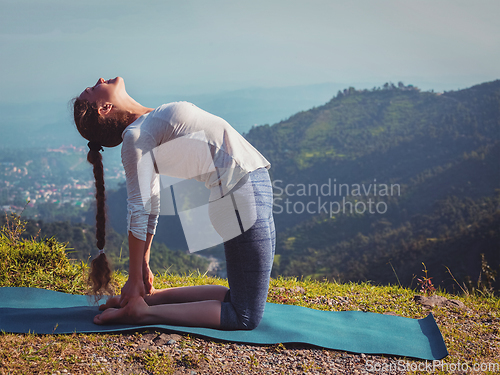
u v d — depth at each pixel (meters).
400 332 2.23
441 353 1.97
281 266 79.06
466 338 2.20
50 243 3.21
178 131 1.94
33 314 2.12
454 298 3.26
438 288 3.81
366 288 3.47
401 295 3.10
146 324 2.04
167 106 2.00
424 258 50.62
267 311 2.45
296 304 2.75
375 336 2.13
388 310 2.69
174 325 2.04
